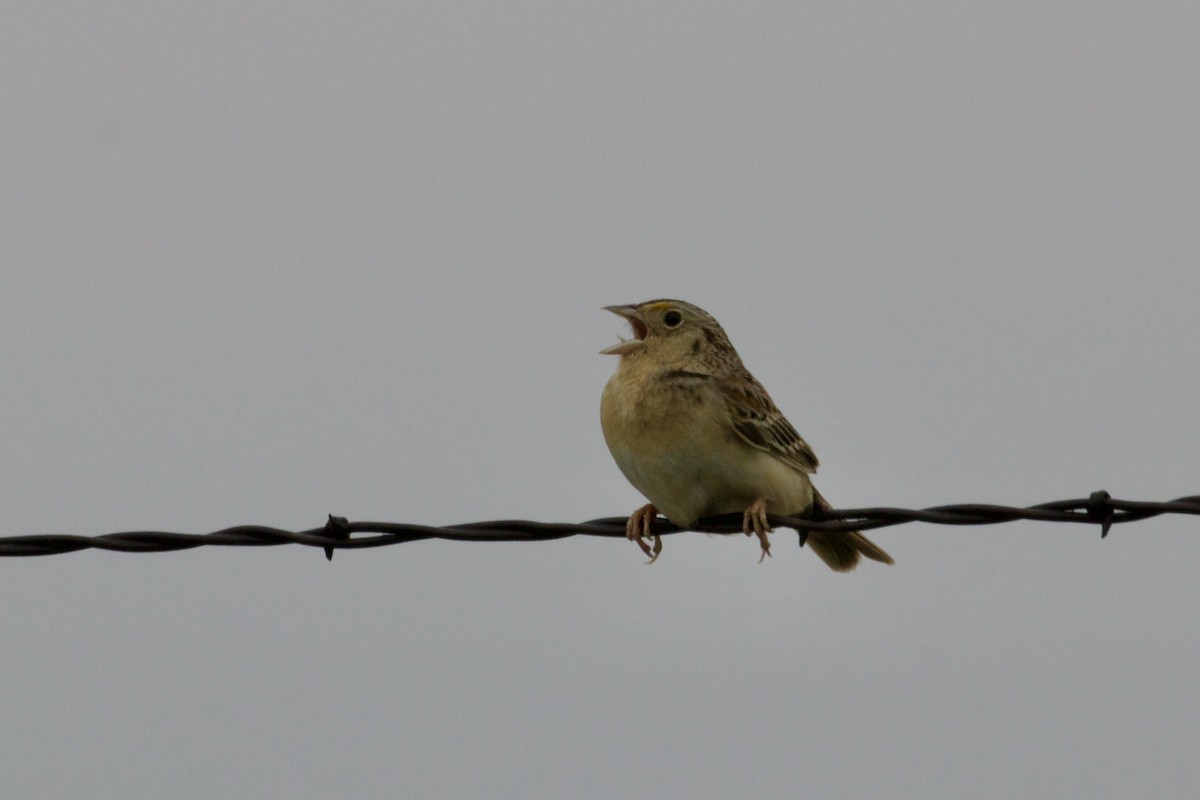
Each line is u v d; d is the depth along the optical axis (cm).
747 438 1146
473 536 1038
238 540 992
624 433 1170
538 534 1072
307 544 1002
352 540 1011
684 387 1152
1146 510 980
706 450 1142
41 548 970
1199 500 977
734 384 1161
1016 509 1002
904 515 1039
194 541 986
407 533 1016
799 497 1187
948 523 1029
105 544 973
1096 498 984
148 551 983
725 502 1173
